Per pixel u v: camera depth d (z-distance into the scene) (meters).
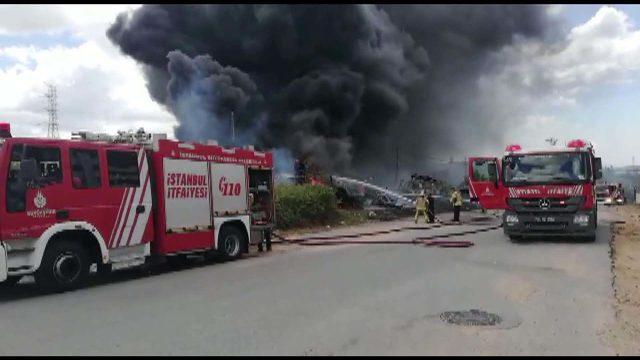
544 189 14.77
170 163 11.42
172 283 9.80
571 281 9.27
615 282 9.17
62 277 9.27
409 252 13.38
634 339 5.89
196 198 12.04
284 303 7.65
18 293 9.34
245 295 8.32
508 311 7.11
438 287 8.73
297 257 13.09
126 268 10.98
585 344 5.70
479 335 6.00
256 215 14.22
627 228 20.50
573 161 14.69
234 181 13.23
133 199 10.57
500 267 10.81
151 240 10.95
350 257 12.64
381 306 7.39
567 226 14.67
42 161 9.16
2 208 8.58
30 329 6.59
